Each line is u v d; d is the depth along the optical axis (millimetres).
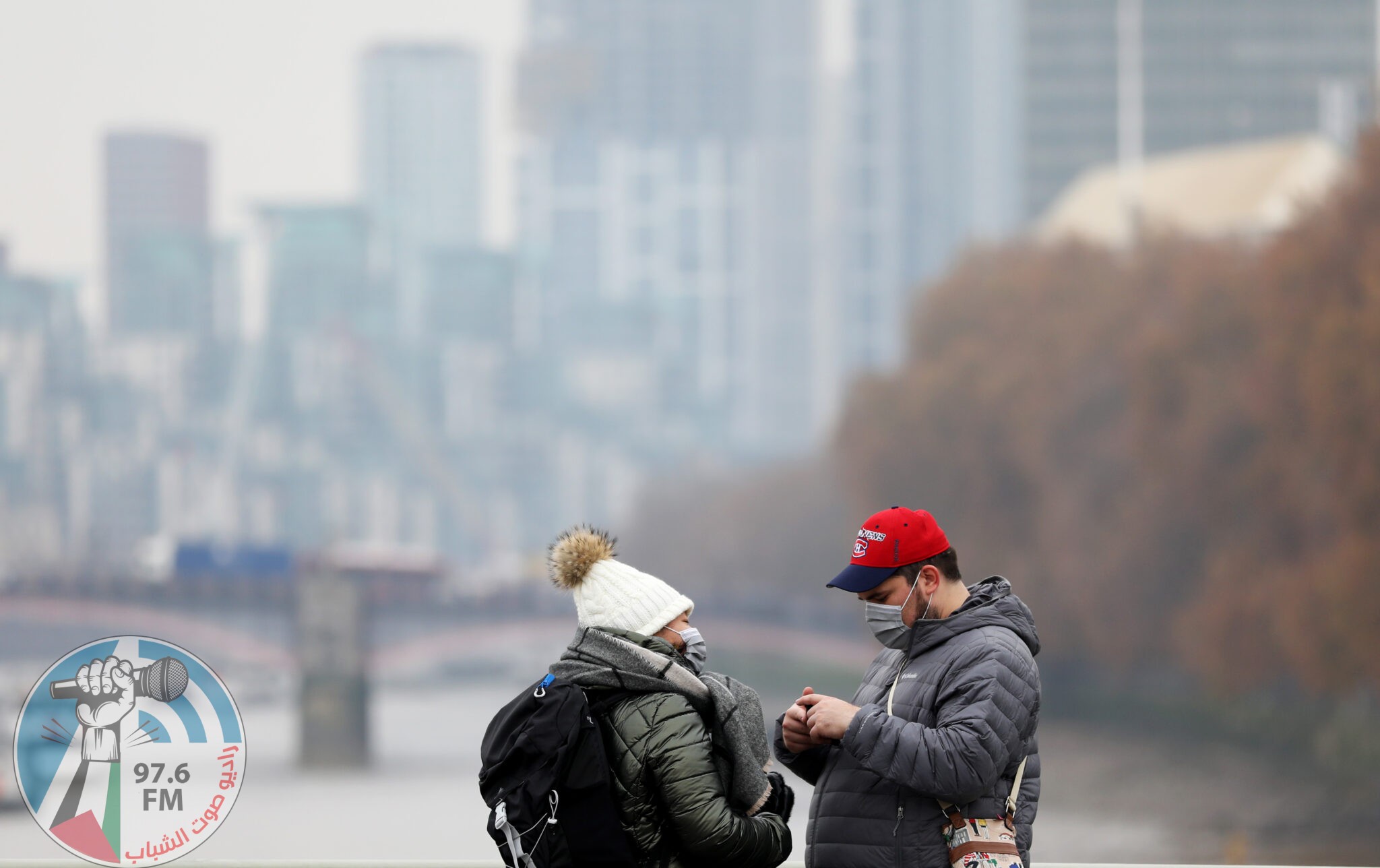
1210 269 190625
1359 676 151625
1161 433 188625
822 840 14836
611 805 13273
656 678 13859
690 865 13719
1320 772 171625
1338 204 162875
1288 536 171000
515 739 13578
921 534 14781
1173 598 192500
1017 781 14547
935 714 14430
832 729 14359
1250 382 171625
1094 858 146125
